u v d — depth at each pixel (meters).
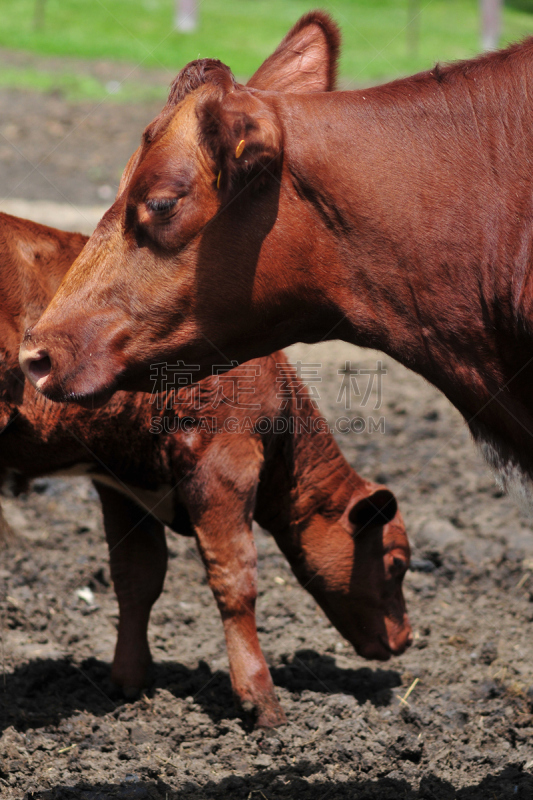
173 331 5.33
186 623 9.21
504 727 7.23
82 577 9.68
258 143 4.88
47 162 25.73
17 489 7.72
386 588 7.69
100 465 7.33
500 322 5.18
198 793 6.29
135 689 7.74
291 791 6.32
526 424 5.37
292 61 6.00
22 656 8.11
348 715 7.38
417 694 7.85
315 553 7.65
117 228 5.34
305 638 8.95
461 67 5.37
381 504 7.30
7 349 6.81
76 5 47.44
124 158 26.83
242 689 7.16
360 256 5.27
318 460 7.57
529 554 10.48
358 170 5.19
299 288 5.32
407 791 6.34
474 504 11.76
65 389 5.37
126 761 6.68
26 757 6.59
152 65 39.00
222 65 5.21
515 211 5.11
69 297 5.39
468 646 8.78
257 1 53.38
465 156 5.18
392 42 43.97
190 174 5.08
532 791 6.27
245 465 7.11
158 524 7.91
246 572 7.17
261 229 5.19
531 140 5.12
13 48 39.75
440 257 5.18
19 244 7.09
